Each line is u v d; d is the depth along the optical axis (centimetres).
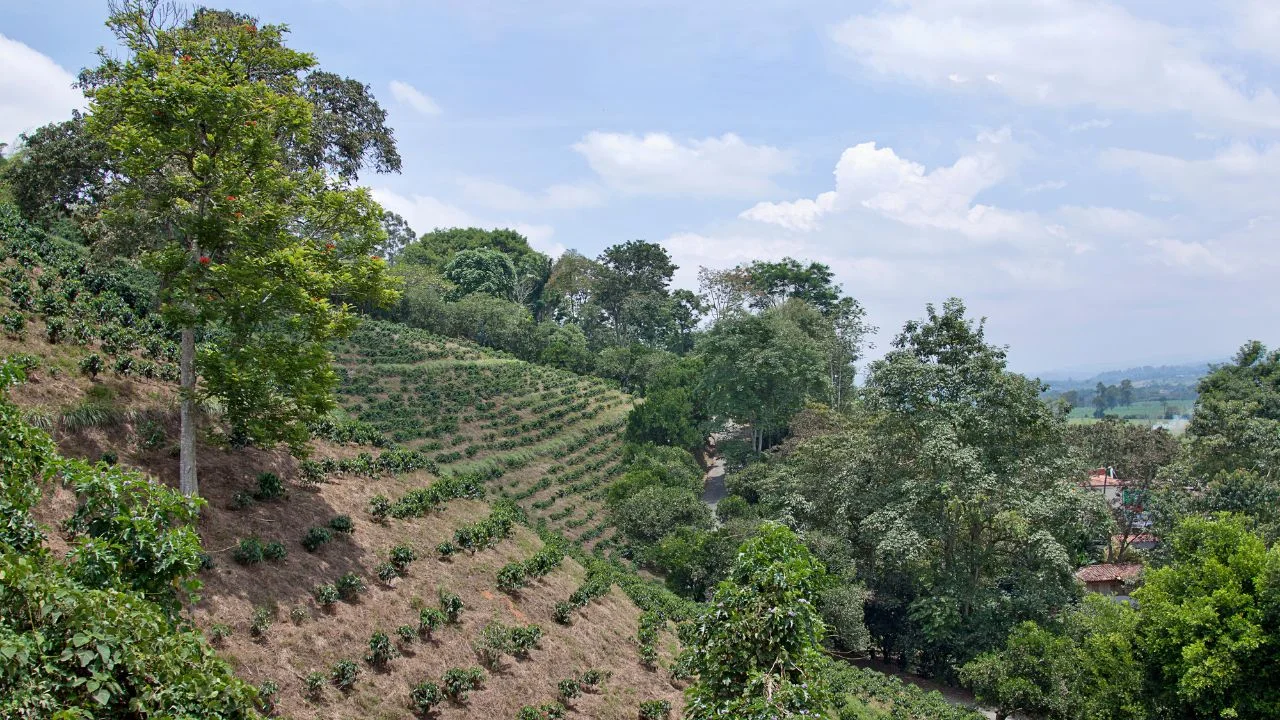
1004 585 4078
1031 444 3922
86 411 2017
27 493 1052
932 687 3903
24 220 3262
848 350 8025
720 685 1434
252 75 2197
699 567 4075
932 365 3981
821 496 4406
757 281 10188
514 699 2066
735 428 7881
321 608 1978
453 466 4778
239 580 1877
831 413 5553
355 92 4000
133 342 2531
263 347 2041
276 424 2052
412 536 2567
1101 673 2862
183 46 1977
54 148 3247
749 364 6350
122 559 1034
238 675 1617
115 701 828
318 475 2581
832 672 3312
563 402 6888
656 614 3056
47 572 888
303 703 1672
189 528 1138
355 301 2227
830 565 3834
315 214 2155
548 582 2820
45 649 782
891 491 4006
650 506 4688
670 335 11288
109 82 2409
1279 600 2359
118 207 2136
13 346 2081
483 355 7494
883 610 4150
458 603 2244
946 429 3728
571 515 4953
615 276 10950
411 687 1903
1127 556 5394
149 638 866
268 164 2034
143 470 2030
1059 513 3631
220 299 2017
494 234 12575
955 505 3738
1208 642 2491
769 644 1402
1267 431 4484
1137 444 5103
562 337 9231
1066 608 3544
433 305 8225
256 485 2302
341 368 5850
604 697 2302
